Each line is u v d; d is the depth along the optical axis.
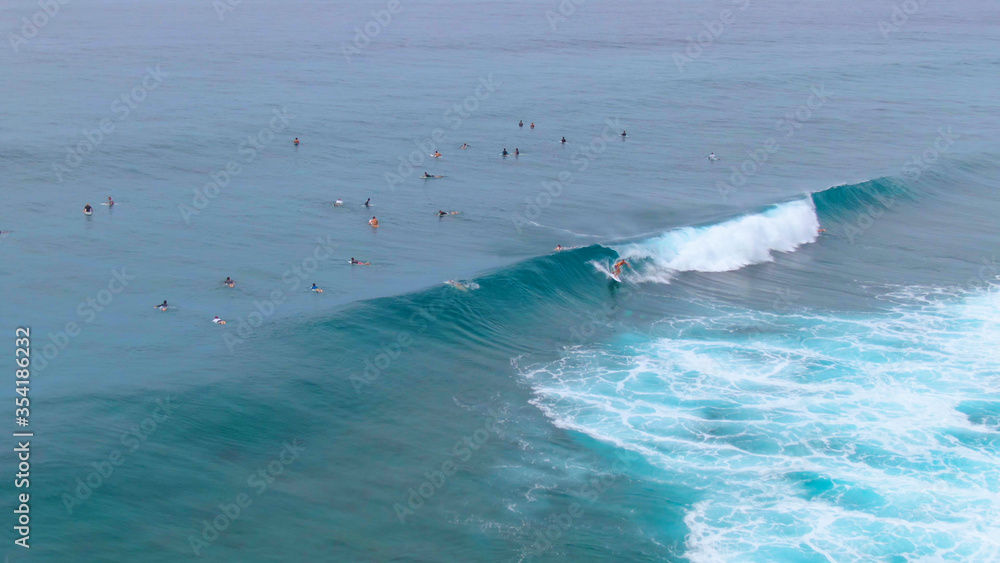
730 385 38.91
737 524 29.44
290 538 28.06
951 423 35.81
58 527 27.33
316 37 185.62
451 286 46.69
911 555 27.94
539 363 40.94
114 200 67.69
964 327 45.62
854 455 33.44
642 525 29.36
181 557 26.78
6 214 63.72
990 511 30.08
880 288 51.78
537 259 50.16
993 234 63.03
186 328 43.16
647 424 35.47
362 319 43.22
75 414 33.88
